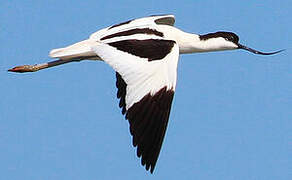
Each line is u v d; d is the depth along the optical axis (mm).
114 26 15547
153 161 12586
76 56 15500
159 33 15203
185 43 16281
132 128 12680
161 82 12867
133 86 12961
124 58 13352
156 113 12727
